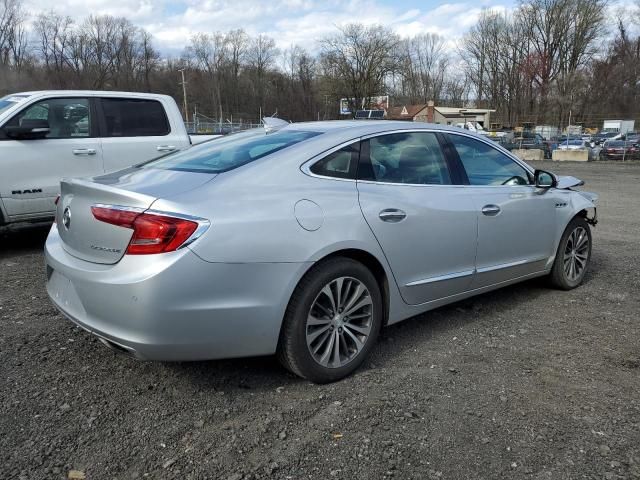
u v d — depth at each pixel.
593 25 71.31
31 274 5.35
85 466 2.43
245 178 3.04
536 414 2.89
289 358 3.05
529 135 36.84
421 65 84.94
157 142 7.02
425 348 3.72
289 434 2.69
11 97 6.52
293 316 2.99
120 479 2.36
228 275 2.76
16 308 4.36
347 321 3.26
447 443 2.62
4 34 74.12
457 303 4.67
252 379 3.24
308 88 80.31
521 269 4.54
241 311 2.81
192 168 3.29
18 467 2.41
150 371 3.32
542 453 2.56
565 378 3.30
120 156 6.68
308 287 3.02
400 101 83.38
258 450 2.56
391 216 3.41
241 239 2.79
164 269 2.62
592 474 2.41
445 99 87.12
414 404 2.97
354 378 3.27
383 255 3.38
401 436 2.68
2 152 5.86
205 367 3.38
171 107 7.34
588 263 5.30
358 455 2.53
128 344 2.70
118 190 2.86
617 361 3.54
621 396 3.09
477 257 4.05
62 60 79.94
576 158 29.53
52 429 2.70
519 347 3.75
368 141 3.58
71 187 3.15
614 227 8.64
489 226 4.10
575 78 67.00
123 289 2.66
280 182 3.10
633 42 68.44
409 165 3.76
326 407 2.94
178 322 2.68
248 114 84.12
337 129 3.60
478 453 2.55
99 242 2.87
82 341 3.73
